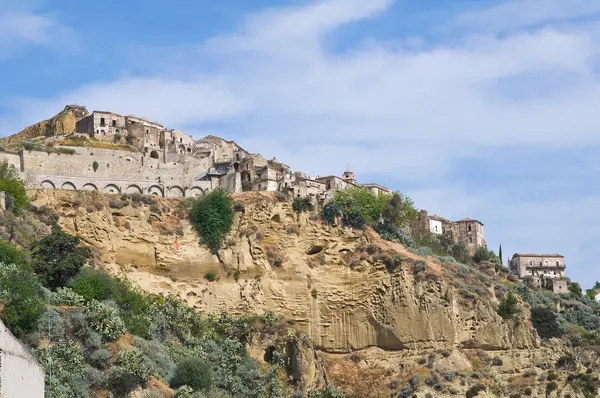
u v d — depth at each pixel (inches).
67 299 3750.0
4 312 3316.9
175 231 5492.1
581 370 5723.4
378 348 5561.0
